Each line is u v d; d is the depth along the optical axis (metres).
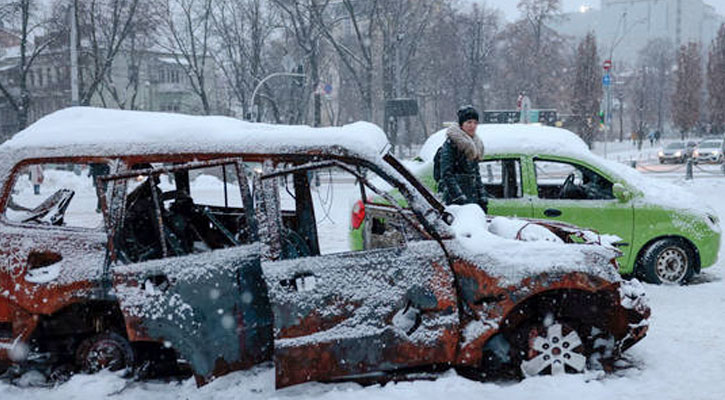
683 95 86.50
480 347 4.69
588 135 58.47
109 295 4.59
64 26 41.28
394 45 46.00
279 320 4.41
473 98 69.25
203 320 4.49
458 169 7.07
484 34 68.62
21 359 4.70
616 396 4.62
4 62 66.38
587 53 58.84
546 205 7.86
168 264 4.53
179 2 42.97
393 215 5.59
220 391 4.68
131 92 67.00
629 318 5.07
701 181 24.19
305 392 4.64
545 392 4.62
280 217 4.57
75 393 4.63
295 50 50.78
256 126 4.95
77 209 6.72
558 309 4.96
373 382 4.80
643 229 7.99
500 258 4.68
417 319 4.67
